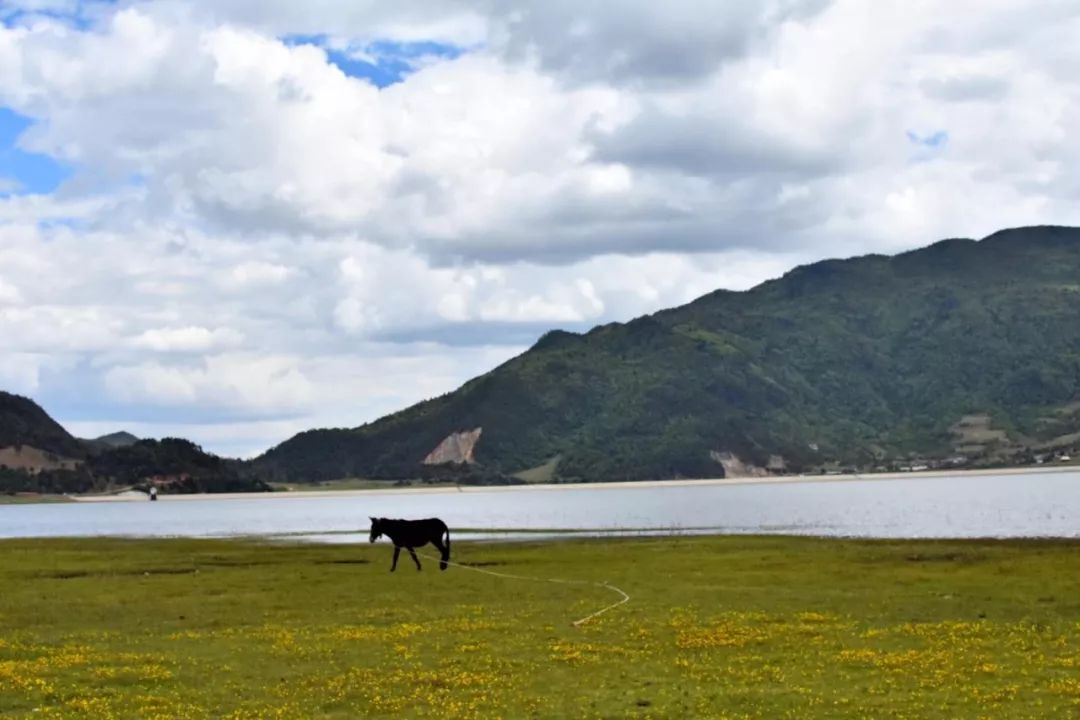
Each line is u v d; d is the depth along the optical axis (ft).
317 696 82.48
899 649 97.50
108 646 104.88
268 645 104.22
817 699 78.79
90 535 419.95
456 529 395.14
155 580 171.83
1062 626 108.78
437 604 135.85
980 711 74.59
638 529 380.37
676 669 90.43
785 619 116.47
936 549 214.07
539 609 128.77
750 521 437.58
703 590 145.69
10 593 152.46
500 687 84.58
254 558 223.10
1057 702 76.69
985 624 110.83
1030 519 407.03
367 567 195.42
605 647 100.37
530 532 355.56
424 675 88.79
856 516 465.88
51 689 84.38
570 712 76.59
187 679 88.79
